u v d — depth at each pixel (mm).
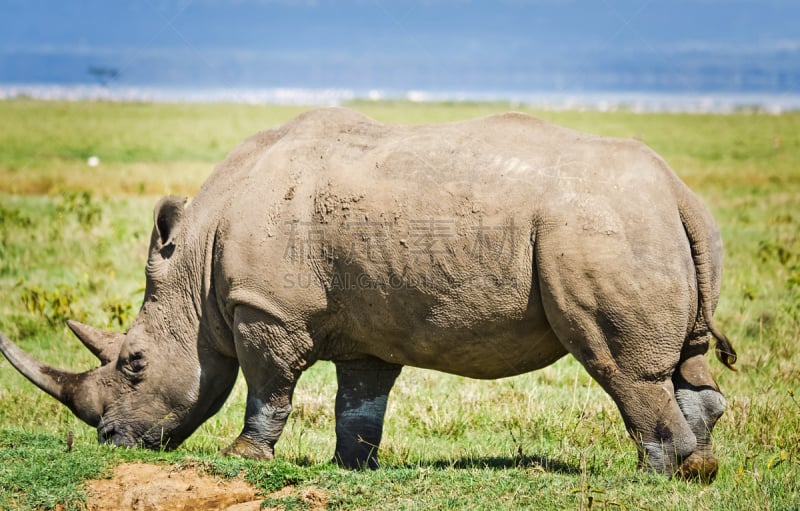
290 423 32750
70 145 117375
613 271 23172
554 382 36719
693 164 103250
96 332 28234
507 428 32156
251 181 26438
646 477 23719
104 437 27547
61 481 24203
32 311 43312
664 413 23750
